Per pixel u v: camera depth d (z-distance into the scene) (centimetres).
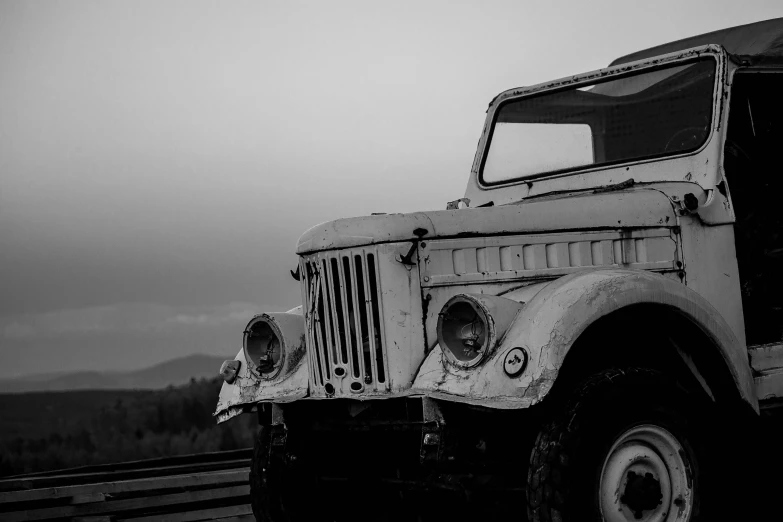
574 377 407
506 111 553
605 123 508
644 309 406
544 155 529
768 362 469
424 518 462
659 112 491
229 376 474
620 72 507
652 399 391
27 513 519
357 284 410
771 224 511
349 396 412
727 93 473
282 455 449
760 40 554
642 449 391
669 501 398
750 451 444
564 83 529
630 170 490
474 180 554
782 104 515
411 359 403
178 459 704
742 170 510
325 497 473
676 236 453
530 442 415
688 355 432
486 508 452
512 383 370
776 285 500
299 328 458
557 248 429
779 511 475
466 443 399
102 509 538
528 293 407
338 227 414
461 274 413
